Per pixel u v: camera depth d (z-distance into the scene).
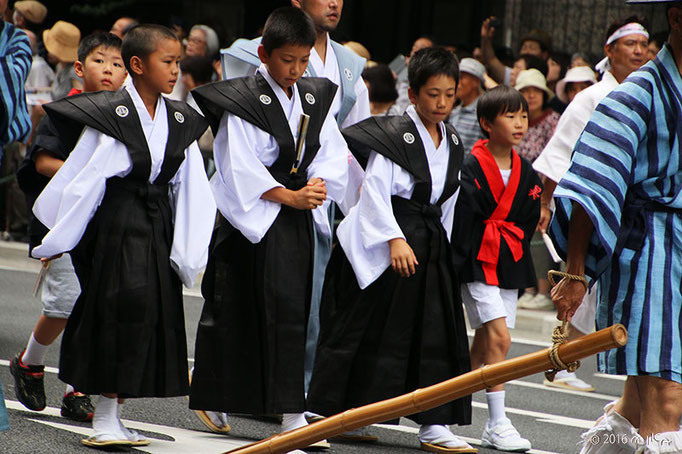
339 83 19.92
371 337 17.36
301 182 17.02
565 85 32.97
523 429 20.16
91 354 15.68
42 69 36.44
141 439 15.91
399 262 16.98
